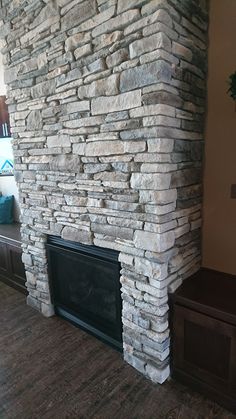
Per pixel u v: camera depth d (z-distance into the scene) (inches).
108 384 66.0
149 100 52.7
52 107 72.8
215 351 57.4
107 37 56.6
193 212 70.2
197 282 68.0
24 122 83.1
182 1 55.0
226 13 62.1
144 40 51.2
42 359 75.0
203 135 70.2
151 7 49.3
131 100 55.4
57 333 86.4
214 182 71.2
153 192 55.8
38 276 96.0
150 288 62.1
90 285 81.5
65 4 62.7
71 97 67.1
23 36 75.7
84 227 73.5
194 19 59.9
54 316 96.2
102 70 59.1
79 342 81.7
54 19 65.9
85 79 62.8
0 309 101.5
